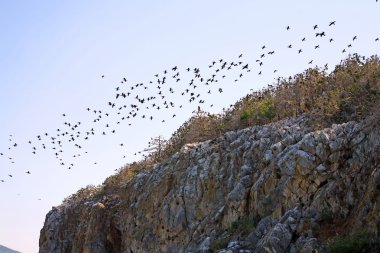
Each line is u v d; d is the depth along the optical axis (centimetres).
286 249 2380
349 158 2600
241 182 3109
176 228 3619
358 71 3550
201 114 4703
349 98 3197
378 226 2077
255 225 2864
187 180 3694
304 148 2772
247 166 3228
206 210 3438
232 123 4141
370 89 3153
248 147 3372
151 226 4022
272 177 2875
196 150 3862
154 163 5153
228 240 2883
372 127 2566
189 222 3541
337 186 2509
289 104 3694
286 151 2916
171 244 3650
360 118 2823
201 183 3569
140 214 4244
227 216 3097
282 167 2830
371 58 3653
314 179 2645
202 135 4447
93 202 5822
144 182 4491
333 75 3788
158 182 4119
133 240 4244
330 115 3128
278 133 3194
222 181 3412
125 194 4753
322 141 2728
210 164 3588
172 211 3719
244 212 3012
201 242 3166
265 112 3888
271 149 3056
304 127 3153
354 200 2414
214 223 3200
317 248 2231
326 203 2495
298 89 3834
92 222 5234
